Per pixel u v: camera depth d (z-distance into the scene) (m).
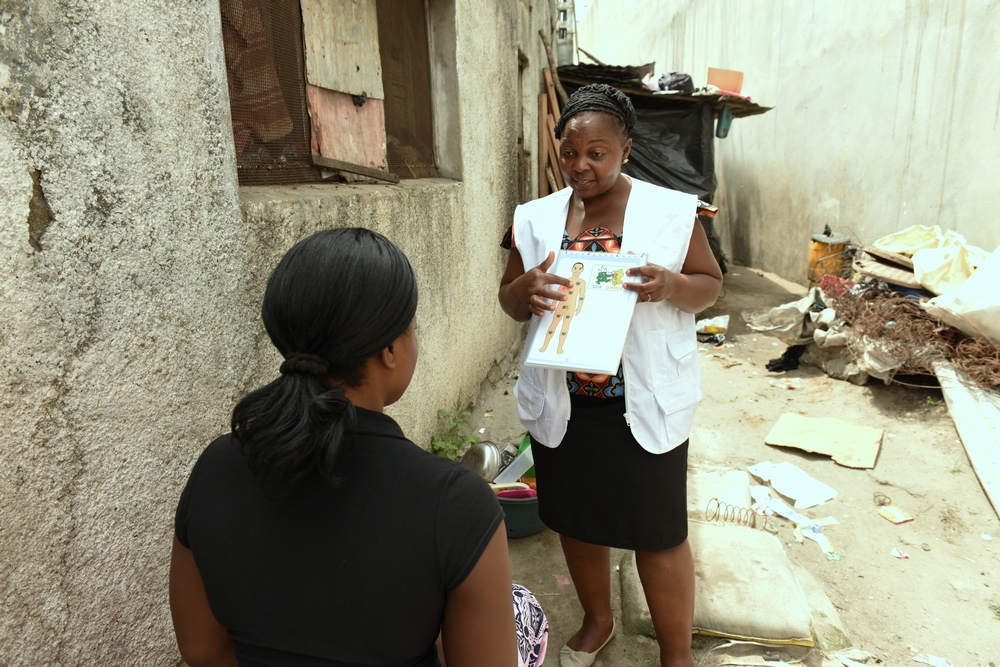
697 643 2.23
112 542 1.34
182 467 1.53
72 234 1.20
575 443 1.76
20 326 1.11
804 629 2.19
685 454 1.78
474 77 4.11
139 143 1.34
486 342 4.64
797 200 8.00
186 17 1.46
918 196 5.84
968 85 5.21
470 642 0.84
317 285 0.79
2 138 1.06
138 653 1.44
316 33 2.54
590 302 1.63
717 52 10.18
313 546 0.81
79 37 1.19
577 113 1.65
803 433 3.86
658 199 1.72
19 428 1.12
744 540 2.62
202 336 1.57
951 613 2.46
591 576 2.09
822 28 7.25
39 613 1.19
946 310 4.03
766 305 7.05
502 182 4.97
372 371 0.87
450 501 0.80
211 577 0.86
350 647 0.82
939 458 3.54
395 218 2.81
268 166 2.28
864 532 2.97
